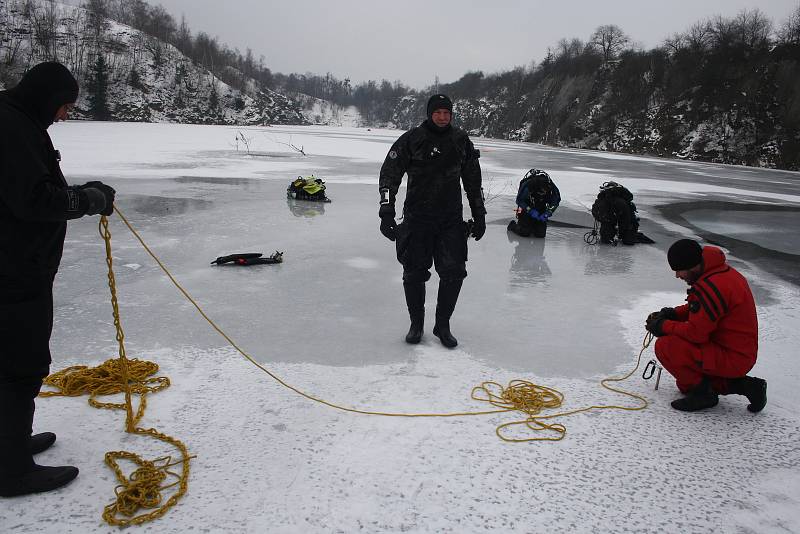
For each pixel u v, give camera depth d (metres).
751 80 56.88
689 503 2.46
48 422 2.91
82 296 5.00
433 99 3.80
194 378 3.48
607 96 72.25
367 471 2.57
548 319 4.94
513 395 3.39
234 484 2.44
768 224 11.78
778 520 2.37
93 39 96.38
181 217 8.92
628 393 3.55
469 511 2.33
